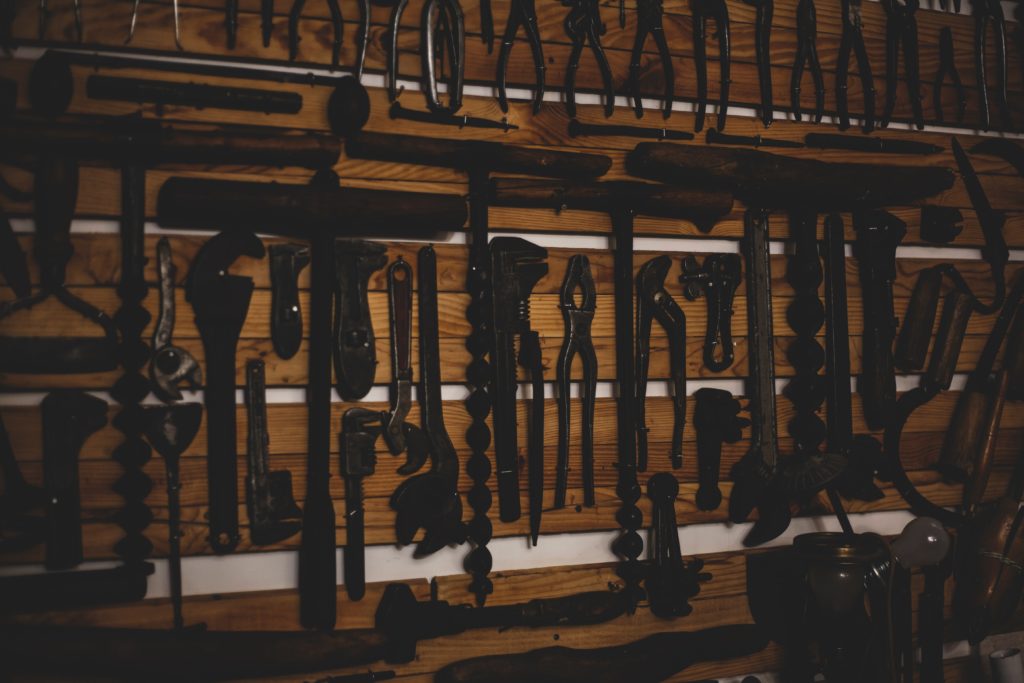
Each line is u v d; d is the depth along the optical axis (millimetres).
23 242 1888
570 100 2301
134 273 1925
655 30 2355
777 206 2479
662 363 2350
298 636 1983
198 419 1964
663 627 2309
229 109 2031
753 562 2391
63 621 1895
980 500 2533
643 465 2295
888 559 2203
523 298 2201
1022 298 2656
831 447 2432
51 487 1877
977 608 2471
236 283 1984
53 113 1900
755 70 2488
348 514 2057
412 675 2107
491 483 2188
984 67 2695
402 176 2150
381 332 2117
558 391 2273
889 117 2580
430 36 2148
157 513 1950
